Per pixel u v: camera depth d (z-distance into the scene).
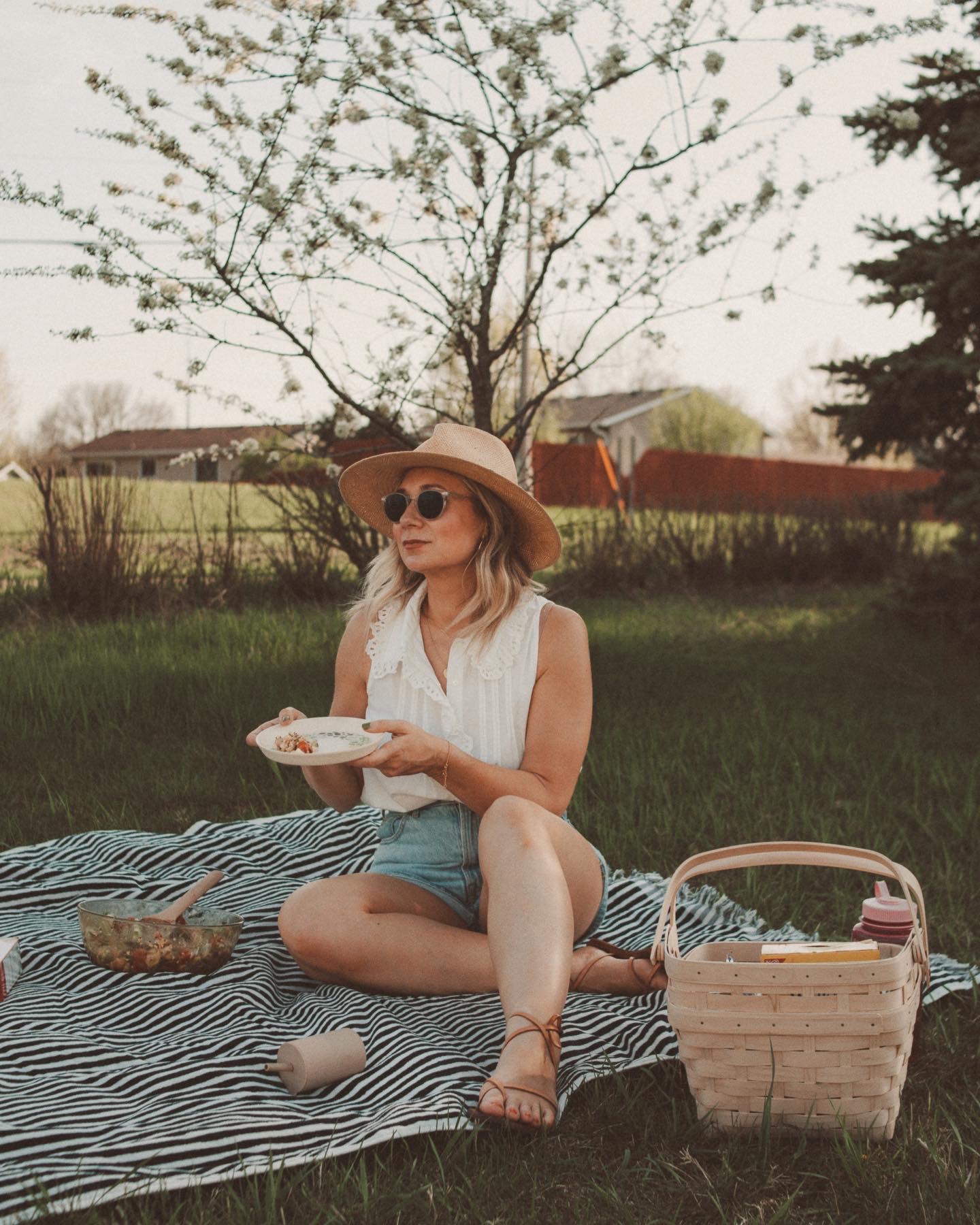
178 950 2.92
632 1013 2.74
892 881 3.85
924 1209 1.93
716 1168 2.12
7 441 40.94
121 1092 2.28
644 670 7.95
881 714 6.70
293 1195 1.96
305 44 5.18
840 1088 2.14
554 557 2.89
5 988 2.81
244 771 5.29
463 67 5.47
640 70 5.58
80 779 5.11
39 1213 1.82
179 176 5.24
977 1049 2.56
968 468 8.61
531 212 5.96
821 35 5.39
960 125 7.50
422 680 2.82
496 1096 2.14
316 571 9.96
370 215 5.70
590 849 2.81
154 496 11.05
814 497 16.34
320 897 2.82
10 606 9.22
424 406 6.52
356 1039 2.38
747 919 3.46
